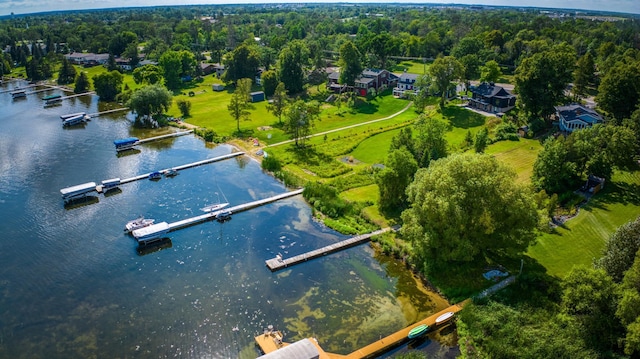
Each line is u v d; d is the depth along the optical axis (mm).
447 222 58688
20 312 58031
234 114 127312
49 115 145375
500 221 59531
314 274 65062
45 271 66250
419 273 64125
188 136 125812
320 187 85812
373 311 57406
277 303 59219
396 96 161250
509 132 111750
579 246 66062
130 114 147500
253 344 52500
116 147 114312
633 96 105438
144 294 61188
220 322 55938
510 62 197875
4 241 73688
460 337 51938
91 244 73000
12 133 127000
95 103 161375
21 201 87250
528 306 53875
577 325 47875
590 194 80688
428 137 89062
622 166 84375
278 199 87625
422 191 61812
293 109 113188
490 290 58094
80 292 61719
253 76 184375
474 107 137375
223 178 98062
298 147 112875
